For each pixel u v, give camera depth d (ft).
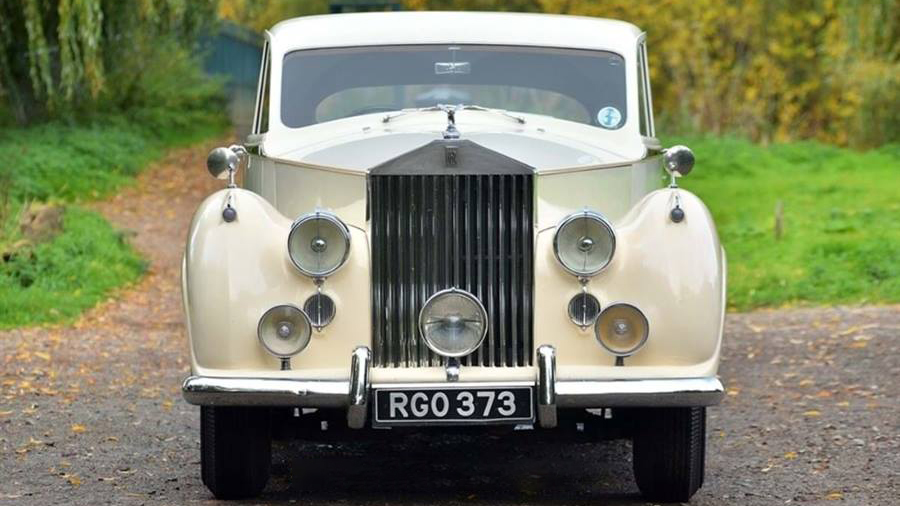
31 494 47.11
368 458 54.80
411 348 42.83
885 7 199.00
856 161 179.32
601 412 45.19
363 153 44.73
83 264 115.24
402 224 42.96
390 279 42.93
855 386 70.85
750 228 133.69
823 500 46.29
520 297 42.83
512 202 42.93
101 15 155.84
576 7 203.41
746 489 48.32
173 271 125.59
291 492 47.75
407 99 51.72
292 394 41.39
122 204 160.56
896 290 107.65
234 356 41.93
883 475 50.37
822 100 211.41
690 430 44.24
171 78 224.12
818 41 211.20
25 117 183.62
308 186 44.68
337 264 42.14
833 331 90.02
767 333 91.04
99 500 46.06
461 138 44.39
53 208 124.36
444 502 45.80
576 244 42.22
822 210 143.23
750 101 205.26
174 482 49.49
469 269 42.83
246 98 253.65
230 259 42.45
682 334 41.88
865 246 120.57
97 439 58.44
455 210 42.86
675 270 42.22
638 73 52.70
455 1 201.57
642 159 47.24
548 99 51.62
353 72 52.08
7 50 173.58
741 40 211.00
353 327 42.37
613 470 52.44
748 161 177.78
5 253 110.83
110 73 186.50
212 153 45.11
